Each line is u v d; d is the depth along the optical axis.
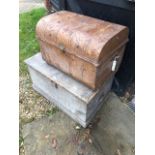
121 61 1.70
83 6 1.89
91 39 1.20
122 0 1.46
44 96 1.92
